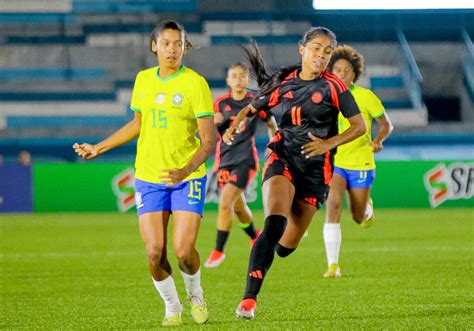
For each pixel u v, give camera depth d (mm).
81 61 97812
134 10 102875
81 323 19938
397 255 36688
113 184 71438
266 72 21016
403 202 72688
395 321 19141
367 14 101875
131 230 52594
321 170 20406
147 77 18578
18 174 70750
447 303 22203
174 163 18391
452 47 102312
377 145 31234
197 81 18312
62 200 71062
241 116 20984
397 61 99750
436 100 101750
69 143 88812
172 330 18328
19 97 93938
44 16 100312
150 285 27656
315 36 19578
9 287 27609
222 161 34219
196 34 100625
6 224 58469
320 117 20031
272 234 19031
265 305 22234
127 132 18906
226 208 33031
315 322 19125
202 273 30969
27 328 19312
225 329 18219
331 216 29531
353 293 24562
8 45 97750
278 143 20469
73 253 39375
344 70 30828
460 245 41469
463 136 91312
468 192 73062
